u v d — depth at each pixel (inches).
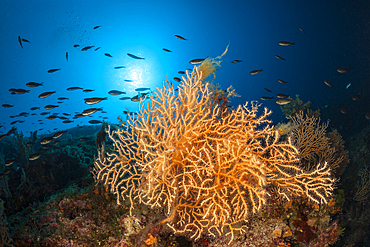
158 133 101.3
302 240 155.9
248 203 118.0
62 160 332.2
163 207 120.6
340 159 245.9
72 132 691.4
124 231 130.7
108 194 156.4
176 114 101.3
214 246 123.0
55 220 152.6
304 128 245.8
